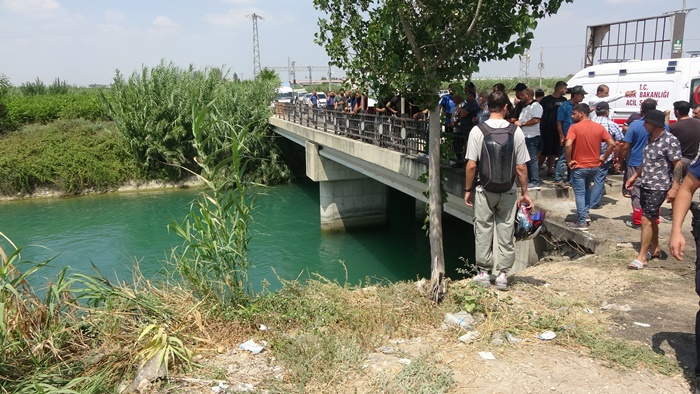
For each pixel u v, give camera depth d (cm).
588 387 328
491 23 446
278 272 1414
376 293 478
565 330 404
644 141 674
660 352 370
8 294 393
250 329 414
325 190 1903
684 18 1124
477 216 474
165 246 1698
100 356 365
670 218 753
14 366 352
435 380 333
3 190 2614
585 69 1171
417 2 446
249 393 324
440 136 515
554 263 642
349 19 519
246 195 478
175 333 389
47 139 2833
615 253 607
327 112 1766
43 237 1859
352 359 361
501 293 480
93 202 2525
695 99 964
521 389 326
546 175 977
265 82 3153
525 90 823
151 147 2744
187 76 2909
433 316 432
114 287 436
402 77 475
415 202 2027
